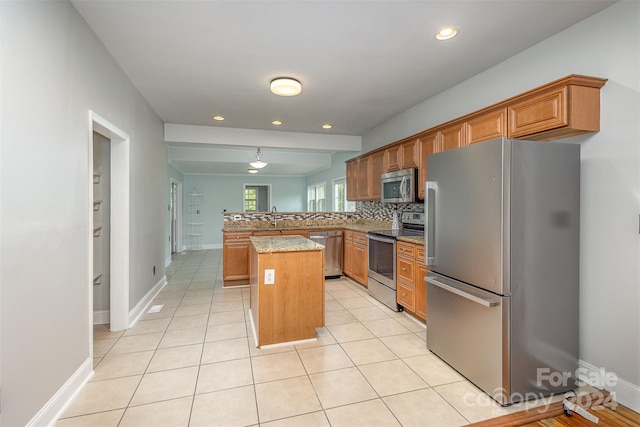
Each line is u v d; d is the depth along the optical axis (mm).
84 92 2098
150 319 3268
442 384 2078
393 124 4480
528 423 1719
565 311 1977
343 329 2992
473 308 2053
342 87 3330
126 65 2773
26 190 1503
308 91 3439
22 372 1476
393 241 3465
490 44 2432
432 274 2482
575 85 1936
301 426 1680
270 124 4820
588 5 1938
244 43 2416
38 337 1593
